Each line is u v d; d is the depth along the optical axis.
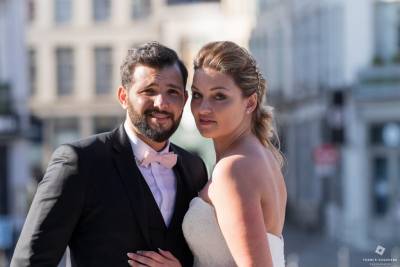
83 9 50.00
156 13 49.47
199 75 5.14
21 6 38.84
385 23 35.28
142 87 5.12
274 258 5.03
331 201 36.94
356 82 34.88
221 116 5.11
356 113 34.84
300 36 43.06
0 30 38.38
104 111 49.91
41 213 4.96
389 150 34.53
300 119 43.44
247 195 4.89
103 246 5.02
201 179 5.53
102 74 50.03
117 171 5.10
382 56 35.28
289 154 45.34
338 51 36.84
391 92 34.34
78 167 5.01
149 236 5.11
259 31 48.19
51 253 4.94
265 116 5.36
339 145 35.34
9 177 37.78
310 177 41.41
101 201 5.03
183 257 5.21
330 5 37.94
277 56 46.81
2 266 20.97
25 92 38.78
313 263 26.38
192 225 5.09
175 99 5.15
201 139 22.05
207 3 49.19
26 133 38.34
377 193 34.59
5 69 38.38
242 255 4.83
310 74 41.41
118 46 49.88
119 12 49.78
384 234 33.19
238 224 4.85
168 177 5.28
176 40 49.25
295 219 42.50
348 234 33.22
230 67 5.10
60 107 50.00
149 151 5.21
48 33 50.03
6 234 22.81
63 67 50.09
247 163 4.98
